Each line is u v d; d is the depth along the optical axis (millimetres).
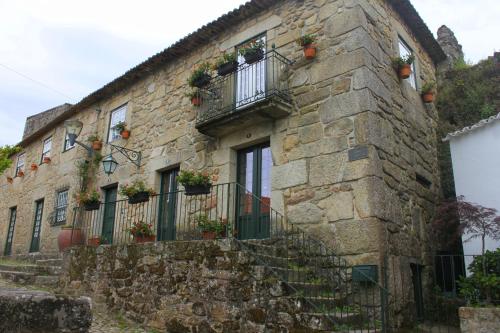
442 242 6766
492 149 6246
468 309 3850
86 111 11000
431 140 7746
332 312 4164
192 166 7492
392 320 4766
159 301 5062
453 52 9961
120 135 9438
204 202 7113
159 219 7969
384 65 6270
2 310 1798
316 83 6047
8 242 13938
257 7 7070
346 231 5168
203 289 4625
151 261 5348
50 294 1944
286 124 6219
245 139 6715
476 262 4992
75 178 10539
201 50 8125
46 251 11117
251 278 4227
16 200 13914
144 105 9094
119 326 5066
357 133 5410
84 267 6426
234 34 7539
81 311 1952
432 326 5344
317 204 5547
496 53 8469
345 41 5902
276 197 6039
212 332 4383
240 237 6477
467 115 8055
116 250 5938
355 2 5957
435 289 6035
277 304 3975
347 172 5355
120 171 9133
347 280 4984
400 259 5309
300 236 5594
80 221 9891
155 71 9062
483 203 6176
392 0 6953
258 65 6754
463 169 6488
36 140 13695
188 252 4914
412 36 7879
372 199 5039
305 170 5801
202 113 7426
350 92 5637
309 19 6445
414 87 7598
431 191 7176
